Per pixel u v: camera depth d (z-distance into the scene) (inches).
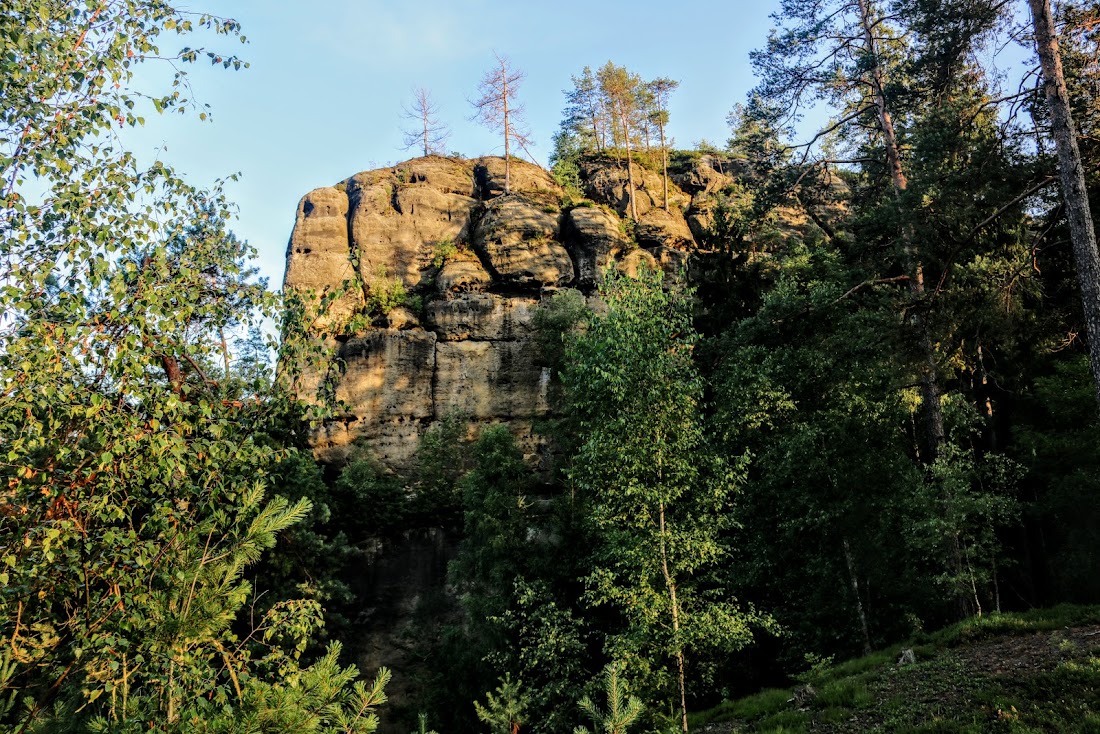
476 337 1651.1
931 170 728.3
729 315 1192.8
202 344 319.0
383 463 1552.7
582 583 975.0
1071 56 629.6
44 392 246.8
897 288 876.0
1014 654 544.4
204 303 320.5
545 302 1638.8
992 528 745.0
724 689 717.9
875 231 859.4
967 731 442.6
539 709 815.1
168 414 278.1
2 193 277.3
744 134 2058.3
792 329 890.7
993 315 715.4
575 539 1013.8
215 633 233.5
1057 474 820.6
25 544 237.5
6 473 248.8
